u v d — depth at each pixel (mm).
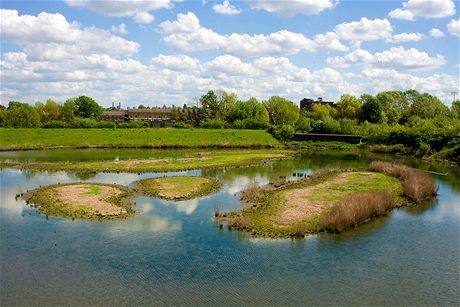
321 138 112688
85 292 20859
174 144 96688
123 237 28609
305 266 24219
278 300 20250
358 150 99812
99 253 25719
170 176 53062
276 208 36375
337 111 150125
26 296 20453
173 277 22547
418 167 68062
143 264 24156
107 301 20031
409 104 161000
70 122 110750
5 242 27484
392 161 76500
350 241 28656
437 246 28016
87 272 23078
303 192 43500
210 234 29406
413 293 21250
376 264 24750
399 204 39156
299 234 29344
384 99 153625
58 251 26016
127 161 66938
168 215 34188
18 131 94562
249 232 29875
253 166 66125
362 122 137125
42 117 158250
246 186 47125
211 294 20734
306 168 64625
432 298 20781
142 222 32125
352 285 21984
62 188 43594
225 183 49344
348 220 31469
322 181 50625
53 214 33781
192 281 22109
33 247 26656
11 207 35969
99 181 49500
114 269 23469
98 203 37188
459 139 78312
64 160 69125
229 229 30500
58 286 21484
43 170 57844
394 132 96938
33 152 81875
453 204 40188
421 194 41688
